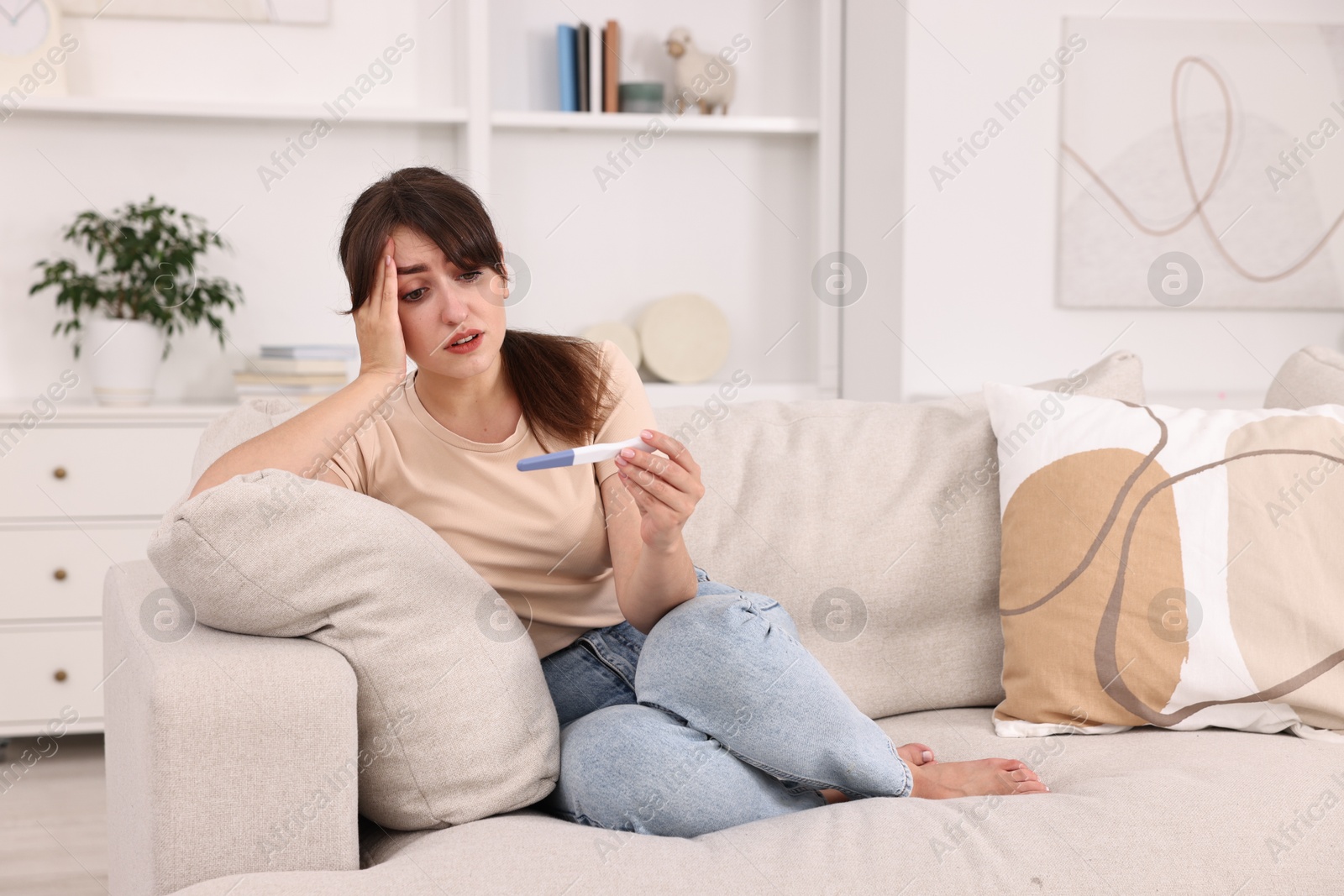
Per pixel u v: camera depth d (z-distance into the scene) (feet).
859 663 4.93
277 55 10.46
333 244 10.53
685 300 11.15
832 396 11.46
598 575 4.49
